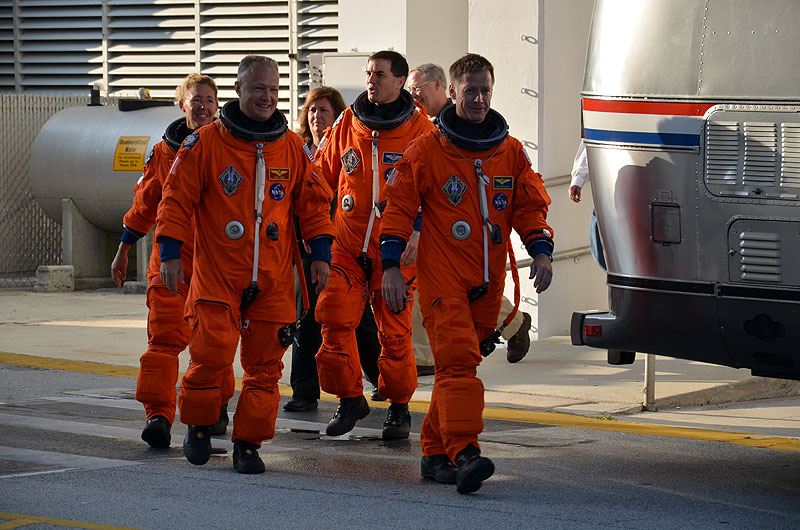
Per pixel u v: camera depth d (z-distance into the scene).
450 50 19.89
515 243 17.58
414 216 9.00
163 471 9.47
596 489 9.03
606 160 9.41
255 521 7.88
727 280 8.77
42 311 21.09
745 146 8.64
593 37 9.55
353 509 8.23
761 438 11.43
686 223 8.95
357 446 10.87
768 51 8.54
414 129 11.11
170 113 23.94
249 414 9.41
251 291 9.29
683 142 8.92
